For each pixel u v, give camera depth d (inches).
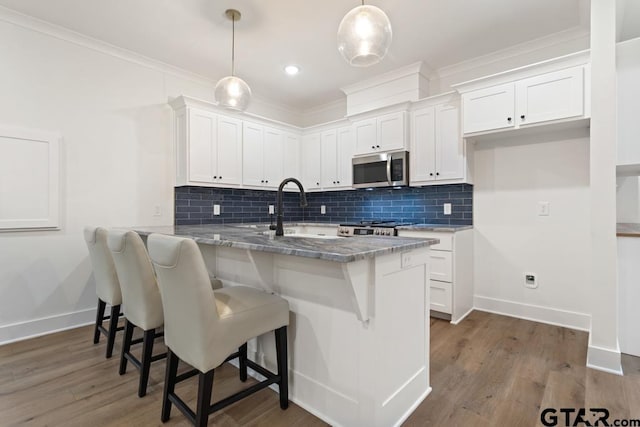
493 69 127.6
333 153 168.1
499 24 105.7
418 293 67.4
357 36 66.0
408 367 64.1
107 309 118.0
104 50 117.8
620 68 84.0
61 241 108.8
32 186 102.0
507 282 122.8
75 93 111.6
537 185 116.2
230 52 123.8
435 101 130.5
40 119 104.3
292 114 192.1
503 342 96.7
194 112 132.6
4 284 98.7
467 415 62.9
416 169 136.3
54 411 64.2
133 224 125.7
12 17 98.3
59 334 104.5
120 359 83.5
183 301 53.4
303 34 111.3
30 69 102.3
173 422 60.9
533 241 117.2
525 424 60.0
